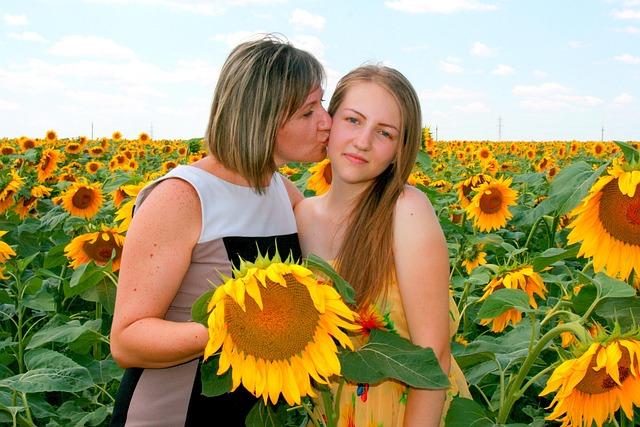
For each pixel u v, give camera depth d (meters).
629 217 2.88
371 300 2.57
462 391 2.93
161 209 2.36
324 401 2.47
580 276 2.97
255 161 2.42
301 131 2.52
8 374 3.67
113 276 3.93
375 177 2.70
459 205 7.77
